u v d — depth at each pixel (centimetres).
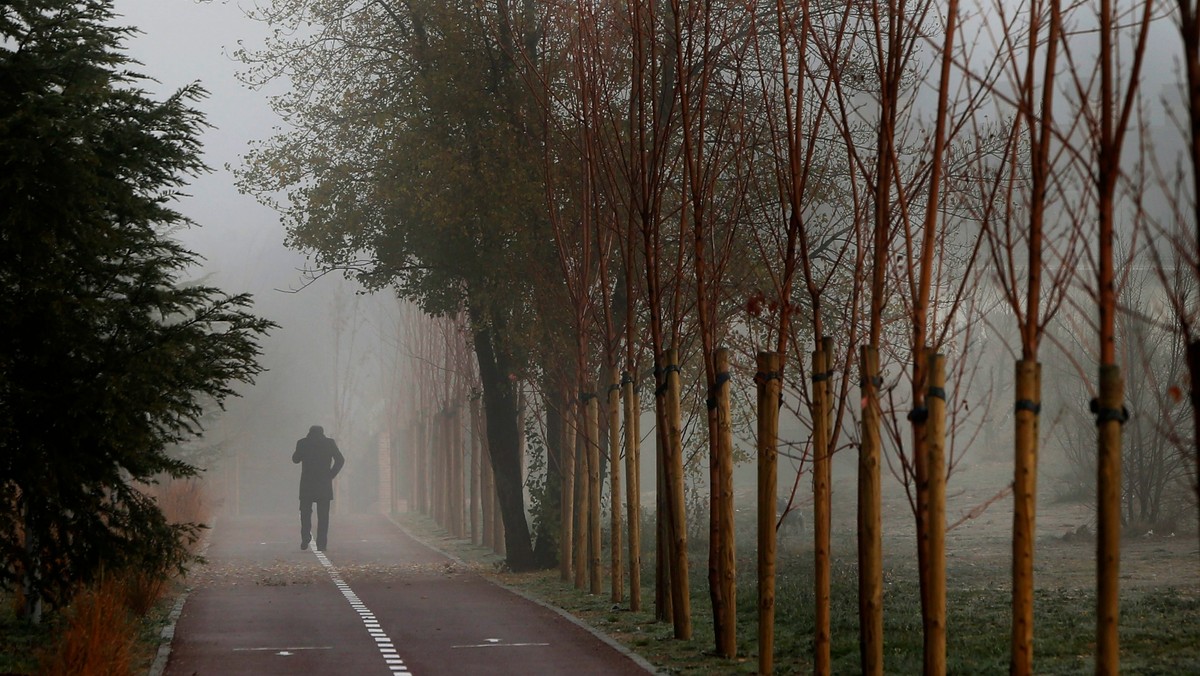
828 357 2014
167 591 3522
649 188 2656
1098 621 1272
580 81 3064
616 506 3347
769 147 3238
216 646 2520
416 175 3916
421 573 4453
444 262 4147
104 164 2336
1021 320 1441
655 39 2675
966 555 3925
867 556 1866
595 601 3322
